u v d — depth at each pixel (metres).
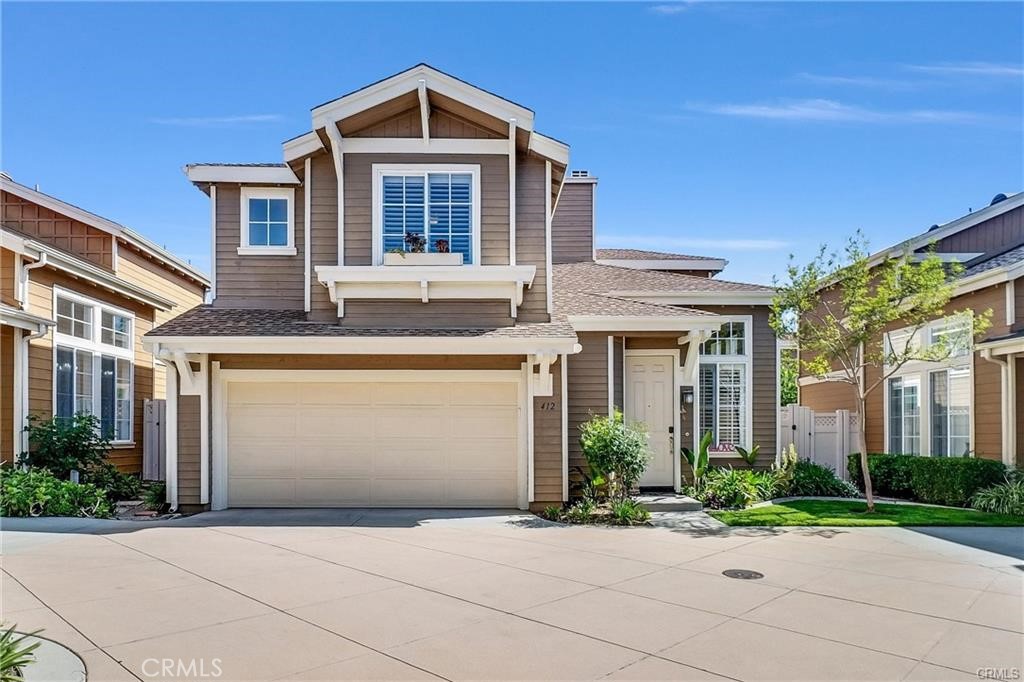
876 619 6.32
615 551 9.11
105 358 15.83
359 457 12.47
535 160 12.51
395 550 9.02
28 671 4.90
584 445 12.12
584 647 5.55
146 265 18.22
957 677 5.02
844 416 17.31
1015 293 13.27
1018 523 11.22
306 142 12.23
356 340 11.36
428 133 12.16
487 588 7.24
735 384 15.42
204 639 5.61
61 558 8.36
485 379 12.49
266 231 12.98
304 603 6.62
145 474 16.66
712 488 13.21
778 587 7.38
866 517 11.77
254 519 11.22
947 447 14.97
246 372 12.32
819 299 12.98
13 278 12.85
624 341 13.98
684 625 6.11
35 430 12.80
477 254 12.21
